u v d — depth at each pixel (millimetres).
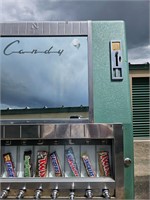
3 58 1308
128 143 1264
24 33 1322
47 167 1296
